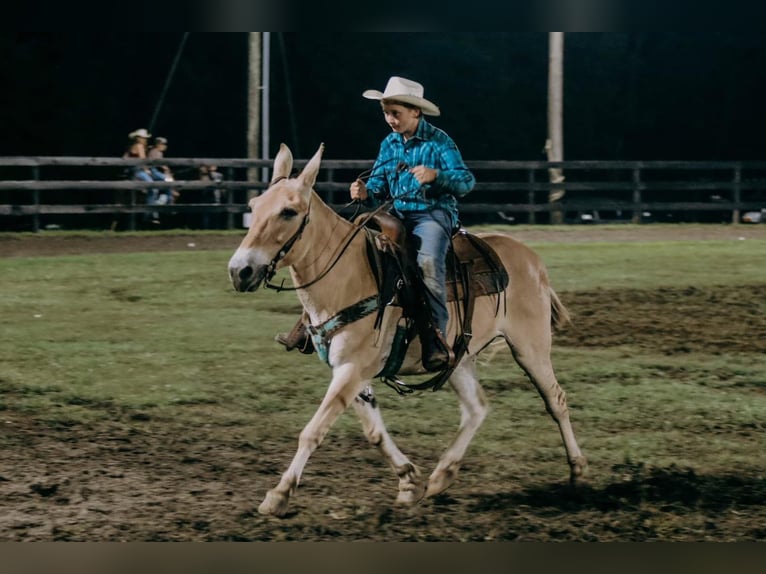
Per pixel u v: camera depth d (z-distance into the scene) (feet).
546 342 28.94
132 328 51.24
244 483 28.81
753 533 25.40
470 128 145.07
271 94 137.08
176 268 70.95
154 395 38.58
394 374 26.55
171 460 30.99
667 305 59.16
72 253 78.74
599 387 40.50
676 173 152.15
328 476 29.48
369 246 25.57
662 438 33.78
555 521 26.11
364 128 139.13
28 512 26.25
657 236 97.35
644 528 25.67
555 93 113.29
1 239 83.97
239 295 61.62
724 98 152.35
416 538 24.82
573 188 109.60
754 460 31.40
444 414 36.50
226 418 35.78
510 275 28.43
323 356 25.53
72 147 123.65
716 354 47.11
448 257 27.17
